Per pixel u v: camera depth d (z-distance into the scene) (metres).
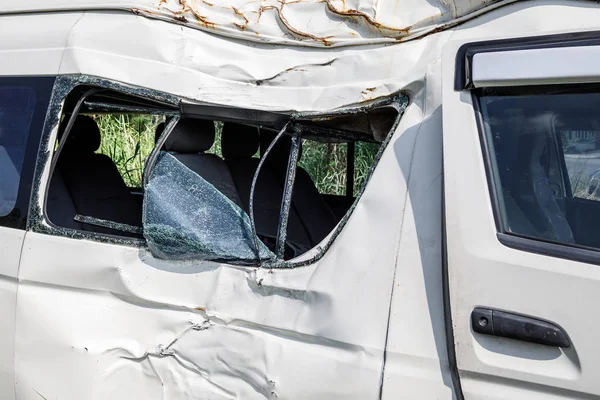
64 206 2.84
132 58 2.42
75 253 2.38
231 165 2.84
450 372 1.78
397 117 2.07
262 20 2.41
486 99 1.88
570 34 1.74
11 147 2.56
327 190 3.32
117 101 2.53
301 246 2.78
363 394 1.85
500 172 1.83
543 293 1.66
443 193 1.84
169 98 2.35
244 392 2.10
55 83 2.50
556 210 1.81
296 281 2.06
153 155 2.39
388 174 2.01
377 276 1.91
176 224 2.32
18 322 2.39
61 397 2.32
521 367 1.67
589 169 1.81
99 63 2.44
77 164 3.09
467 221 1.77
